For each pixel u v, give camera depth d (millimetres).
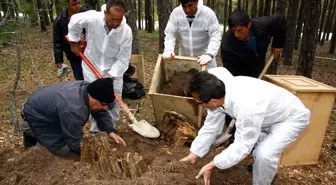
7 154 3510
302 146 3607
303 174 3518
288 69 11109
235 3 21156
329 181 3412
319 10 6219
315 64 12680
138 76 6168
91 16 3574
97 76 3816
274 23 3748
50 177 2805
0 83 6383
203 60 3969
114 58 3889
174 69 4320
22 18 4242
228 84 2406
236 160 2346
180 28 4359
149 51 11711
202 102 2264
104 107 2855
